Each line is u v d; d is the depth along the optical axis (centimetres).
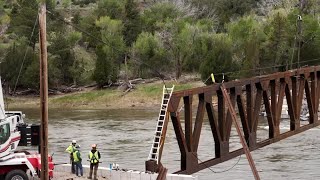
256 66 10894
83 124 8750
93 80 12600
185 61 12462
